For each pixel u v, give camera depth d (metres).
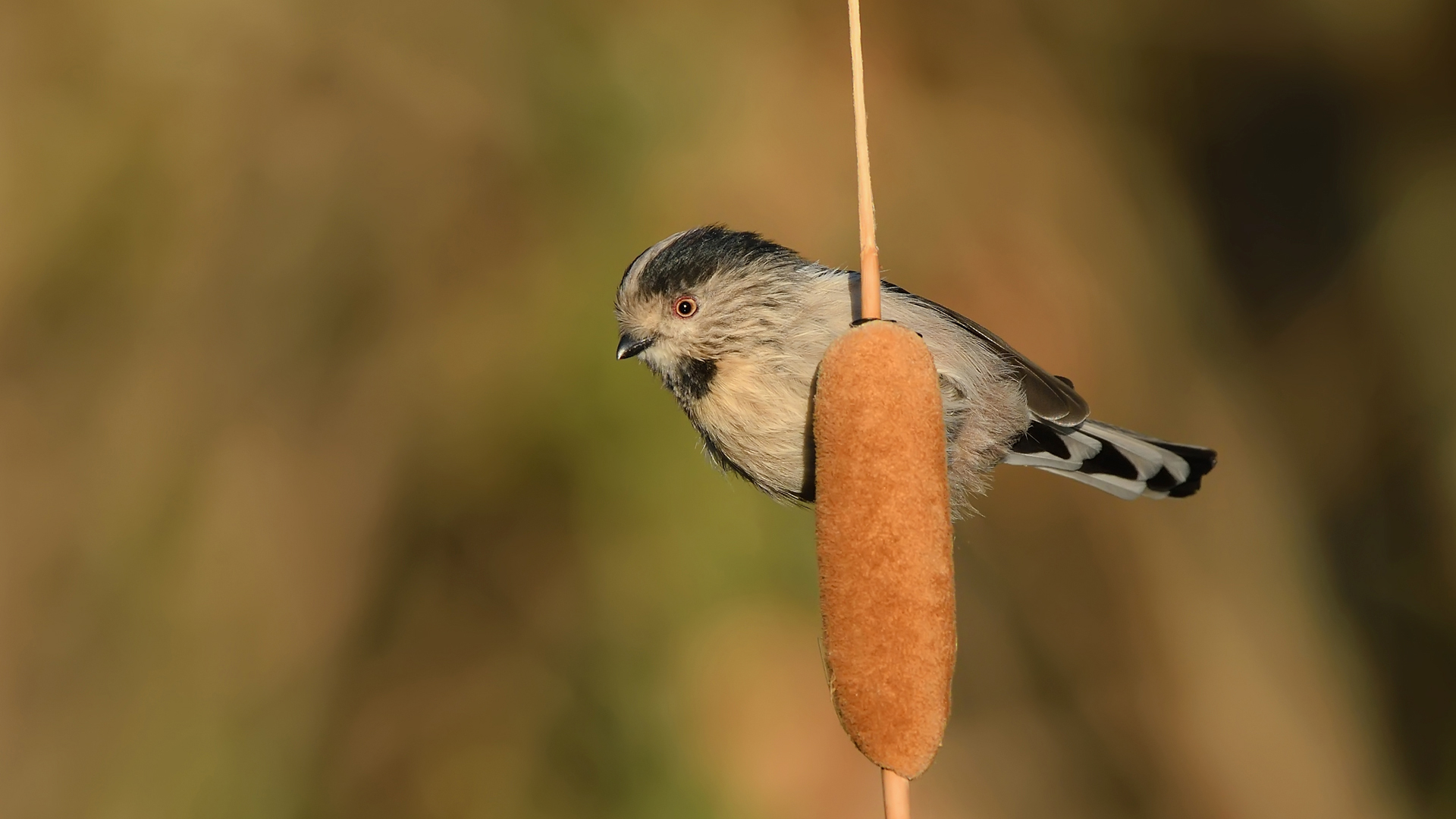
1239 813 11.99
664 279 7.34
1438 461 14.62
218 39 12.37
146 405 11.71
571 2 12.38
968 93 13.52
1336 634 13.12
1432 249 15.60
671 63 12.34
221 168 12.25
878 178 12.80
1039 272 13.00
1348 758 12.34
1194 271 14.59
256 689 11.04
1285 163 17.19
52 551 11.34
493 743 10.78
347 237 12.07
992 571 12.50
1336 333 15.88
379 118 12.29
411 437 11.45
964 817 11.65
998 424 7.37
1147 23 15.48
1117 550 12.53
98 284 11.97
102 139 12.20
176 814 10.71
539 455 11.16
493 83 12.24
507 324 11.62
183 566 11.32
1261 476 13.30
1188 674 12.23
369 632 11.25
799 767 10.47
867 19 13.26
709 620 10.62
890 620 4.76
